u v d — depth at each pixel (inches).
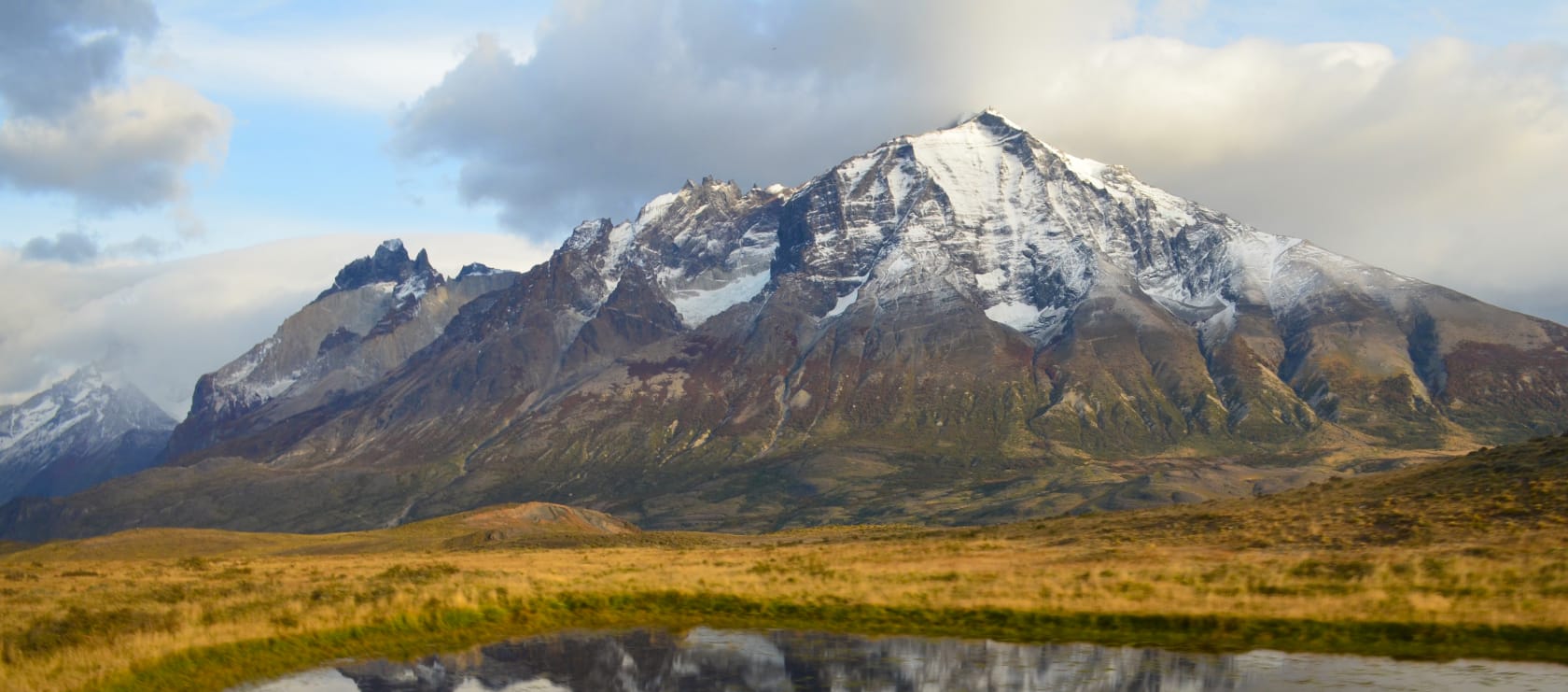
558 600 2933.1
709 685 2159.2
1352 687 1952.5
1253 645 2295.8
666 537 7057.1
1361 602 2487.7
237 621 2536.9
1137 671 2139.5
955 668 2217.0
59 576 4082.2
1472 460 4375.0
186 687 2126.0
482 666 2332.7
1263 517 4074.8
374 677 2240.4
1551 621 2235.5
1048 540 4347.9
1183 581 2898.6
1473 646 2183.8
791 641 2527.1
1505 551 2938.0
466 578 3371.1
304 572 4067.4
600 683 2188.7
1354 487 4446.4
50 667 2071.9
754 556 4539.9
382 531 7529.5
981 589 2928.2
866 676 2176.4
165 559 5629.9
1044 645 2388.0
